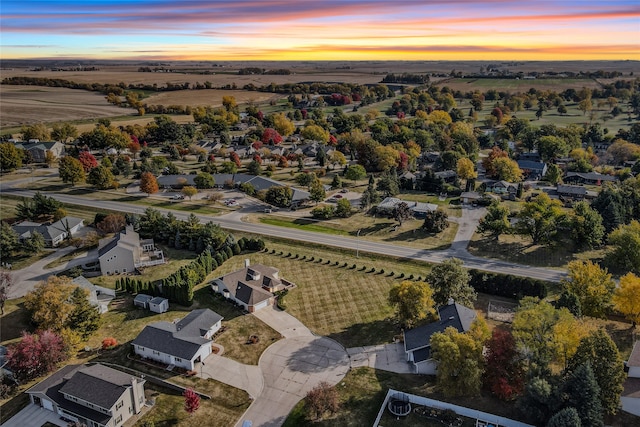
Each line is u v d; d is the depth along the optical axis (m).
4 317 87.69
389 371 73.38
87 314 80.19
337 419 64.12
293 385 70.62
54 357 72.19
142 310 90.38
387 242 122.25
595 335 63.75
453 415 63.19
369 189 147.12
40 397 66.25
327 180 180.62
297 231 129.62
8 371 71.69
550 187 171.25
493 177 185.50
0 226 117.62
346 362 75.62
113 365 75.19
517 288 93.06
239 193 163.00
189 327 79.56
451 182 180.50
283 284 99.94
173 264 108.75
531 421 61.59
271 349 78.94
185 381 71.50
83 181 171.12
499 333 68.50
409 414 64.19
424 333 76.56
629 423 62.47
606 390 61.56
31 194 156.62
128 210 143.50
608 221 119.75
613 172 184.38
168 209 145.12
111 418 61.50
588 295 83.12
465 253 115.19
